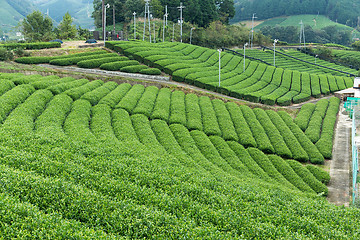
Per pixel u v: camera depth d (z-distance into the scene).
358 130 45.22
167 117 47.38
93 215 20.16
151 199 22.97
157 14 137.50
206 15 140.75
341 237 21.64
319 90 76.56
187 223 20.67
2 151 26.59
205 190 25.39
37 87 45.97
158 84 63.19
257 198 26.17
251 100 64.31
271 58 121.00
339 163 43.12
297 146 45.50
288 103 66.06
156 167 28.67
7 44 69.50
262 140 46.00
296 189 34.66
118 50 78.88
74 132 34.97
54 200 21.06
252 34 136.12
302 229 22.42
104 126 39.06
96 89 51.50
